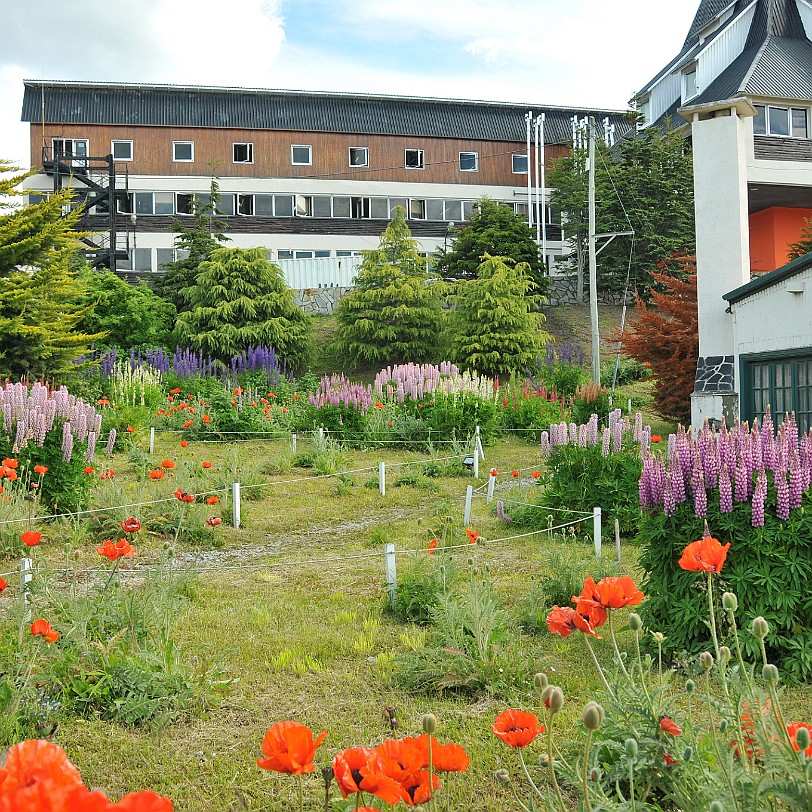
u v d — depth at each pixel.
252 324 30.11
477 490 14.62
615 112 44.72
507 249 35.62
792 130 28.41
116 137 39.50
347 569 9.38
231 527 11.64
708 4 38.62
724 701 3.80
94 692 5.20
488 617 6.01
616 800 3.49
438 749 2.24
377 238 42.06
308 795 4.21
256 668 6.07
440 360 31.23
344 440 19.41
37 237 18.64
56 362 19.08
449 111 43.56
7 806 1.22
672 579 6.00
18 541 9.45
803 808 2.47
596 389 21.12
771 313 12.41
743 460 5.81
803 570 5.56
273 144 41.09
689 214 34.97
